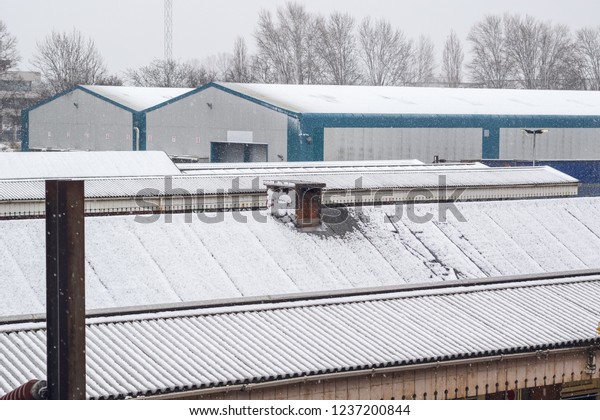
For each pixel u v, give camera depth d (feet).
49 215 57.06
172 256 101.55
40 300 90.43
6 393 63.72
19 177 153.17
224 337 77.66
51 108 314.96
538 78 516.73
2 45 440.04
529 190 160.86
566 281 100.89
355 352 78.13
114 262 97.91
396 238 116.57
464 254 115.75
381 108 244.63
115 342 73.87
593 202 136.56
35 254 97.19
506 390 86.17
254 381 71.41
